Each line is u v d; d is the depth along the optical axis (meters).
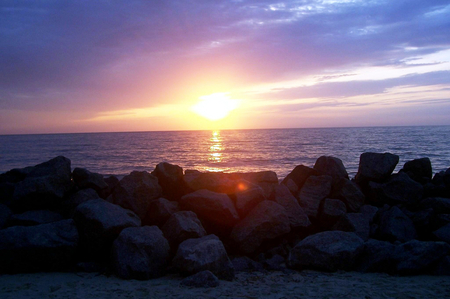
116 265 5.42
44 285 5.02
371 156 9.40
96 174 8.02
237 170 27.91
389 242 6.72
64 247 5.54
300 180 9.20
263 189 8.00
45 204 7.03
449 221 7.10
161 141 87.94
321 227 7.94
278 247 6.72
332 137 86.00
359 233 7.16
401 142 58.19
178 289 4.83
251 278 5.37
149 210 7.25
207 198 6.98
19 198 6.76
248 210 7.23
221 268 5.34
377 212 8.02
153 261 5.43
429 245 5.68
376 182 9.14
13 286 4.96
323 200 8.25
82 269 5.67
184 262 5.24
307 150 46.88
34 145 72.62
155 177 7.75
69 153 49.25
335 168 9.08
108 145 70.00
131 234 5.64
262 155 41.34
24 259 5.46
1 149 59.31
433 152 38.38
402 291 4.82
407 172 10.00
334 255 5.71
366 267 5.77
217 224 7.02
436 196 8.65
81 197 7.23
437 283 5.16
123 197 7.14
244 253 6.55
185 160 37.22
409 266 5.50
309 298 4.56
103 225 5.76
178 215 6.52
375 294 4.71
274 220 6.72
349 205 8.27
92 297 4.55
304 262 5.83
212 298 4.50
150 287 4.91
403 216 7.36
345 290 4.85
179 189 8.08
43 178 6.90
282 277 5.44
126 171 28.98
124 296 4.58
